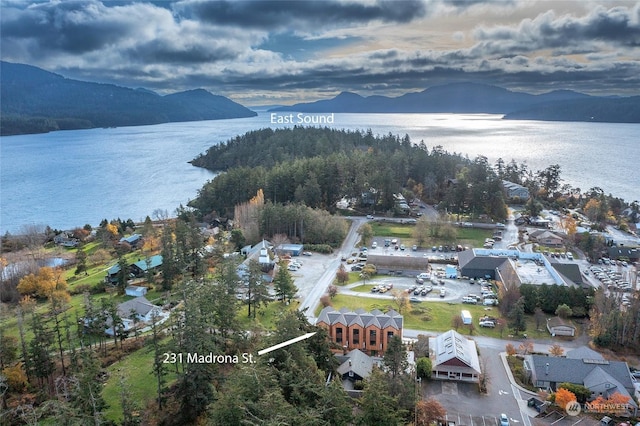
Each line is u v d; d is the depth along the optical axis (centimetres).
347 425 4422
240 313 8650
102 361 6706
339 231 13362
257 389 4106
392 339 5725
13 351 6306
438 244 13138
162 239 11056
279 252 12269
